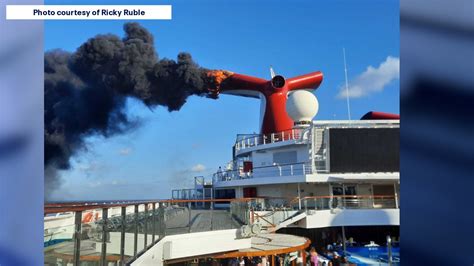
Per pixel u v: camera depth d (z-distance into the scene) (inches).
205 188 1368.1
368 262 796.0
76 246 215.8
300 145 1074.7
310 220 859.4
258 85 1679.4
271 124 1588.3
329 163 948.6
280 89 1608.0
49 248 188.2
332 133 943.0
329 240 980.6
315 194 1028.5
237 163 1381.6
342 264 737.6
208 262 545.6
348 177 935.7
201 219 618.5
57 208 205.3
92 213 248.8
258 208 872.9
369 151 946.1
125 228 315.3
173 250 456.8
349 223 881.5
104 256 261.4
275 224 845.8
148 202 394.3
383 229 981.2
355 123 945.5
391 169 946.7
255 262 589.3
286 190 1059.9
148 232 397.7
